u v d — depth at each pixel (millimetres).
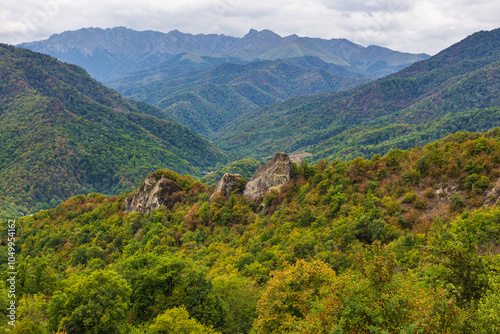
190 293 38594
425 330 17094
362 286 18469
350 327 17672
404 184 66812
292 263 49625
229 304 41094
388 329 17109
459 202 54344
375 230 53188
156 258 43781
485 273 20453
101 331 30984
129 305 36969
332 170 79875
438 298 18203
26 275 43062
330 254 48125
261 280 47781
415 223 55000
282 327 26672
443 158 65438
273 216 74125
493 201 51625
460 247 20969
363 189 70125
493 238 39125
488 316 17359
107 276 33938
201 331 31016
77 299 31438
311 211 68312
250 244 64375
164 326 30969
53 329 31641
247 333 36844
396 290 18125
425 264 35781
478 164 59062
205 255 66938
